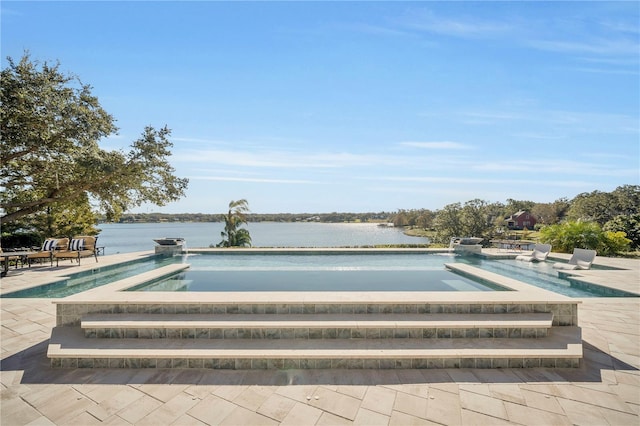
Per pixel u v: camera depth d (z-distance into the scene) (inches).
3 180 483.5
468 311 178.4
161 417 109.5
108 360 146.3
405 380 135.0
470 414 110.6
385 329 162.2
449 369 144.6
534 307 178.5
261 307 177.8
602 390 126.0
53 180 482.9
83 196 562.6
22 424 105.1
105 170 512.4
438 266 401.1
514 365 145.9
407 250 532.1
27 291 286.0
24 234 607.8
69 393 124.7
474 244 538.9
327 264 428.8
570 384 130.8
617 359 152.3
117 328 162.1
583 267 373.7
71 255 413.1
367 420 107.7
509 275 358.6
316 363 145.3
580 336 163.5
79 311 175.5
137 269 402.9
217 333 162.6
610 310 224.2
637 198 1595.7
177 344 154.3
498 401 118.7
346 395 123.4
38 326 194.9
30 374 139.3
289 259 479.5
